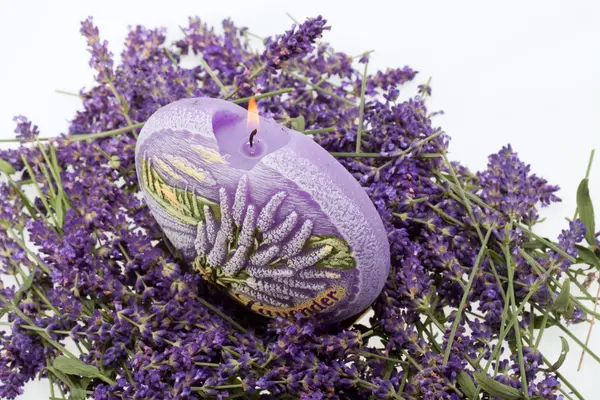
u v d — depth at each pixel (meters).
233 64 0.68
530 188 0.60
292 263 0.53
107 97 0.67
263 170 0.51
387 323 0.56
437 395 0.53
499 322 0.57
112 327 0.55
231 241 0.53
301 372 0.54
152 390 0.54
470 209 0.58
